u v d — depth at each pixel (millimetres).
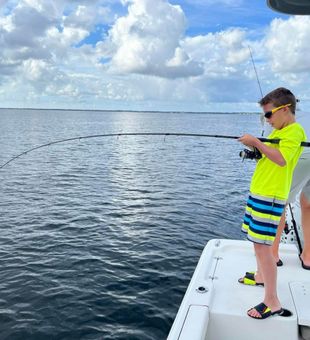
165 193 16875
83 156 32812
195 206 14281
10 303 6812
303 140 2902
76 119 124625
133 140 53281
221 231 11164
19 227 11383
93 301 6898
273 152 2742
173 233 10938
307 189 3465
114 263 8641
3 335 5895
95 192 17078
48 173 22656
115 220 12328
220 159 31266
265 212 2826
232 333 2818
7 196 15789
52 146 40719
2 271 8148
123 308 6672
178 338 2477
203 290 3076
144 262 8703
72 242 10086
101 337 5879
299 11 3736
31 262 8664
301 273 3422
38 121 103875
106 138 54344
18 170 23531
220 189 17859
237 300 2984
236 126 72062
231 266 3543
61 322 6246
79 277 7891
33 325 6160
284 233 4961
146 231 11117
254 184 2939
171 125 78688
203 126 72812
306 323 2754
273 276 2820
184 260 8844
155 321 6297
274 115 2873
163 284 7586
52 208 13836
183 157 32750
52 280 7738
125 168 25469
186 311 2781
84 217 12633
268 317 2764
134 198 15805
